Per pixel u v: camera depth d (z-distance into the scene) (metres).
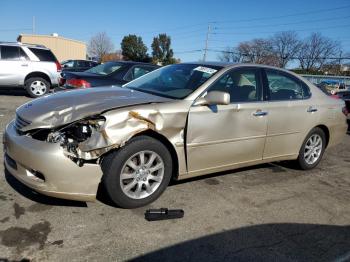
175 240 3.17
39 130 3.36
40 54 11.32
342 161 6.34
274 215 3.87
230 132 4.21
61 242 2.98
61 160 3.16
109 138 3.23
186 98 3.91
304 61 65.88
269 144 4.72
